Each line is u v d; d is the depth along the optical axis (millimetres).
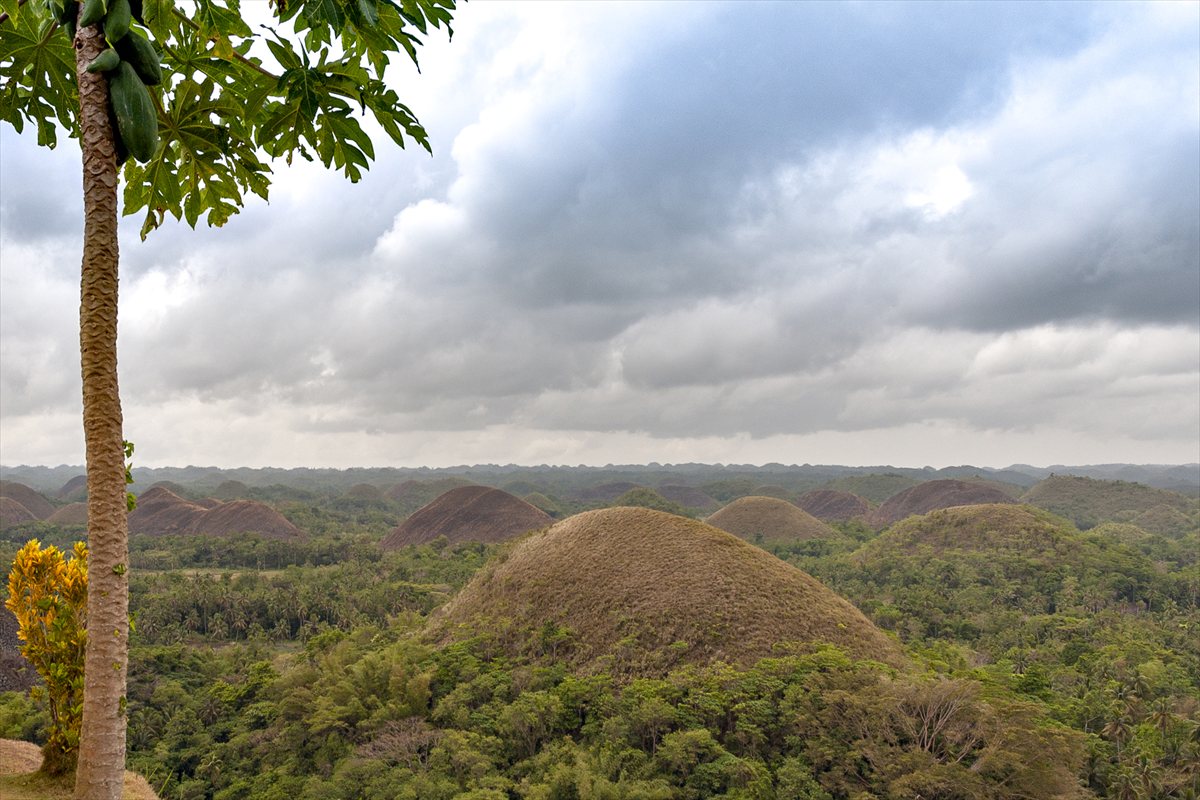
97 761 4957
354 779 30109
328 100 6406
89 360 4957
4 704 35219
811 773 29500
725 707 33094
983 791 26922
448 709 35344
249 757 35250
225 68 6277
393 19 5906
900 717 30047
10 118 7016
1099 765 35250
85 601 9203
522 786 28797
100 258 4938
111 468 5055
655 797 27156
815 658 36531
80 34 4984
